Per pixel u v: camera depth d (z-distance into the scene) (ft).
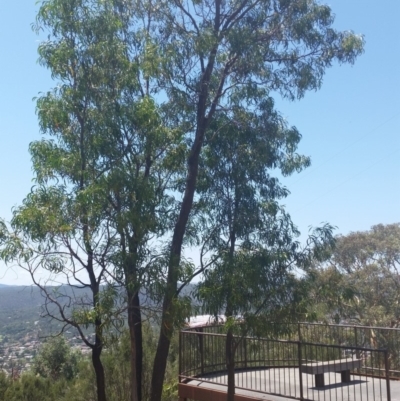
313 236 28.84
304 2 32.94
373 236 94.79
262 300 28.19
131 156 28.81
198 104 32.50
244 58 32.22
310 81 33.50
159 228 27.89
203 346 40.93
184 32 33.12
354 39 32.99
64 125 28.48
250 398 33.53
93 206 25.81
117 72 29.27
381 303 91.66
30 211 25.26
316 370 34.17
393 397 32.40
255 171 32.04
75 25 28.71
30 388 48.98
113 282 26.45
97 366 28.63
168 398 46.91
